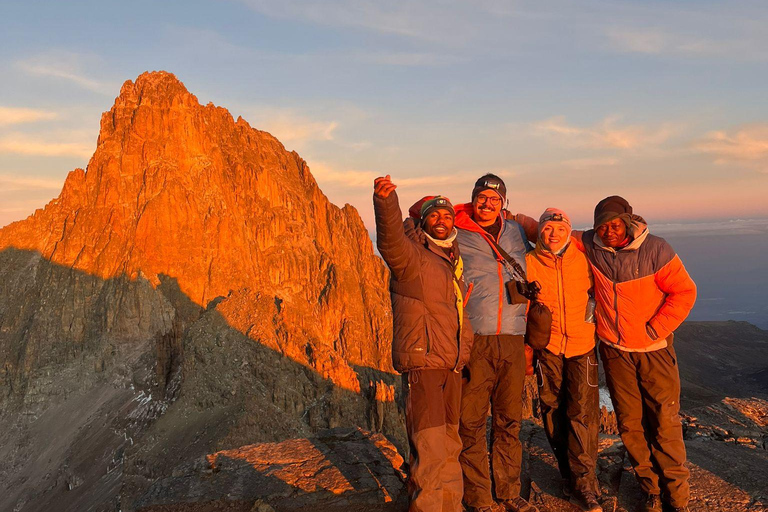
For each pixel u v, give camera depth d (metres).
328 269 173.25
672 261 4.82
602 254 5.07
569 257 5.13
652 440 5.05
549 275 5.18
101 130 176.50
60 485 108.50
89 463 108.06
